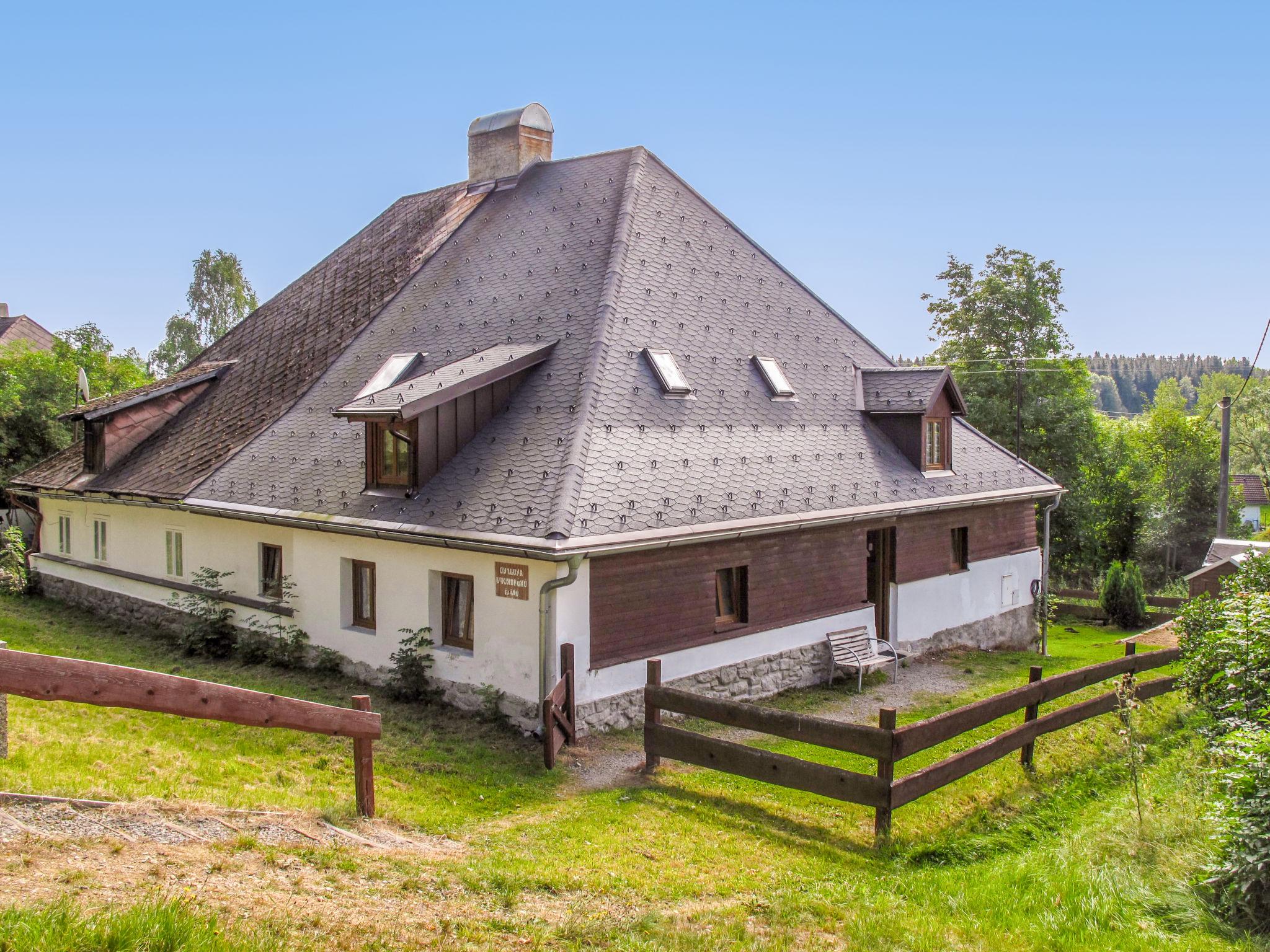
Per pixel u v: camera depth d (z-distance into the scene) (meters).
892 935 6.08
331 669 13.57
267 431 16.11
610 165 17.67
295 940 4.65
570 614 10.81
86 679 5.59
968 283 35.31
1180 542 44.25
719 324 15.54
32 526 26.61
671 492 11.96
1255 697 10.82
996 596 18.66
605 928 5.80
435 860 6.73
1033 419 33.47
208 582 15.57
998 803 9.58
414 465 12.32
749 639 13.12
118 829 6.02
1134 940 6.25
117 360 36.91
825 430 15.52
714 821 8.77
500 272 16.50
